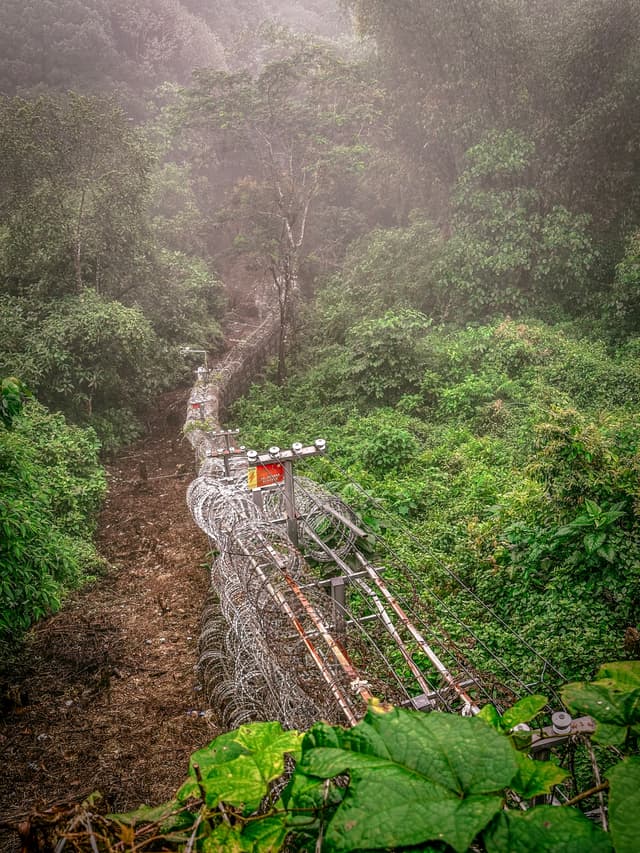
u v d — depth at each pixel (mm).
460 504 9320
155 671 6949
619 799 1124
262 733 1533
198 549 9914
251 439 13750
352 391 15594
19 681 6742
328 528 6078
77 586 8641
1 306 15273
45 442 11555
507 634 6328
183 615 8062
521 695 5090
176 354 17969
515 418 12750
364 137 22469
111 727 6094
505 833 1099
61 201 15391
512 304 18594
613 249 18797
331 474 10320
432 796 1127
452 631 6434
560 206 18234
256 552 5520
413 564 7719
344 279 23031
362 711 3766
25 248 15594
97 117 15312
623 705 1392
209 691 6469
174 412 17031
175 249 25406
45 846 1496
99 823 1427
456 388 14047
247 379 19438
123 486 13031
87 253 16203
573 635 6059
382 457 11305
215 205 28562
